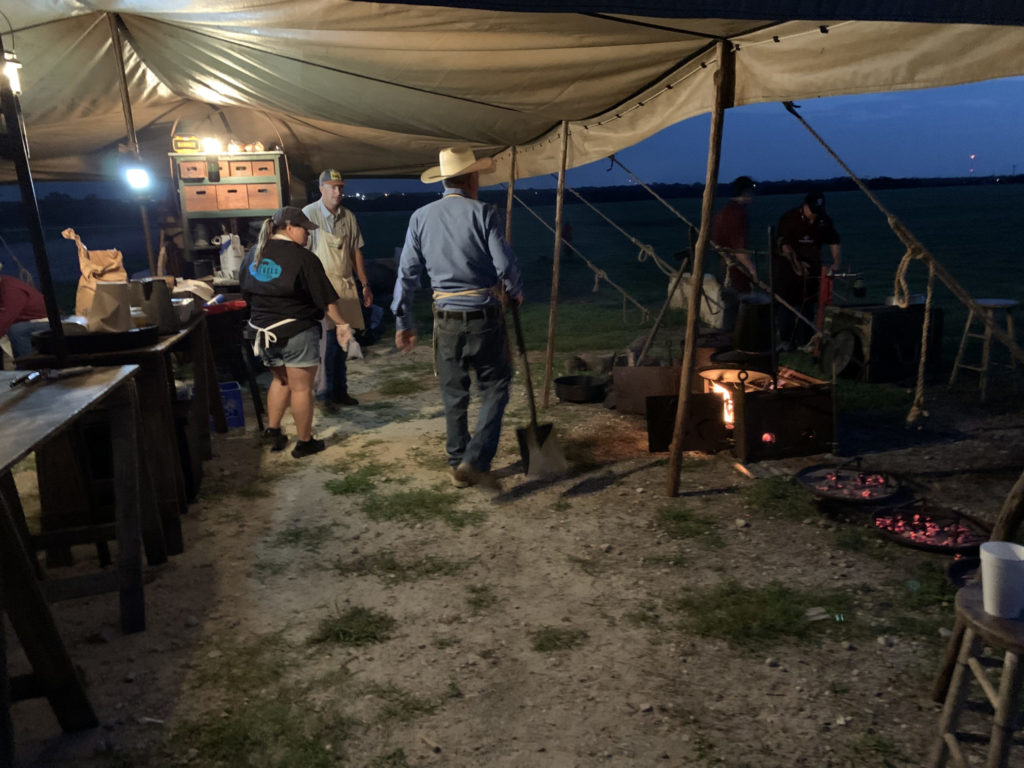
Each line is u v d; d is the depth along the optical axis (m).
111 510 3.80
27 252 27.20
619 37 3.70
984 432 5.22
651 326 9.62
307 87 5.13
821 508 4.11
